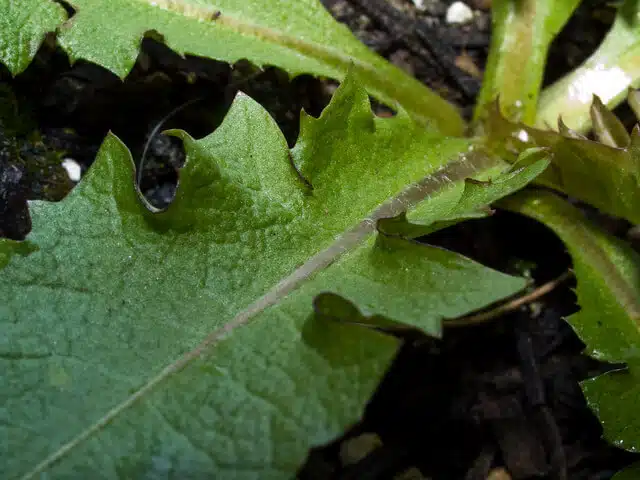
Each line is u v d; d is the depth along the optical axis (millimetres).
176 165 173
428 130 169
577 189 160
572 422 161
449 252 138
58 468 125
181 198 141
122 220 139
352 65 149
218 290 140
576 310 170
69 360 132
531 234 175
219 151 144
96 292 136
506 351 166
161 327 136
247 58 161
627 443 141
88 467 126
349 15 196
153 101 173
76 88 168
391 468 157
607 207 160
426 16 198
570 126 177
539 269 173
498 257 174
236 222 144
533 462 157
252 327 137
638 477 139
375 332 128
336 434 125
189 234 141
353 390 127
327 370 129
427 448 158
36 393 130
